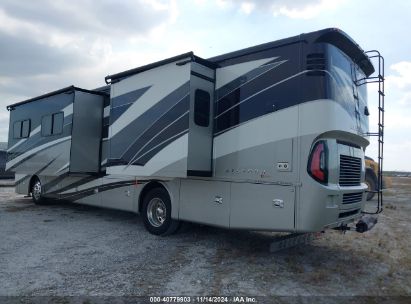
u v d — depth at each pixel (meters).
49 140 9.24
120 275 4.66
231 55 5.86
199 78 5.88
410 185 27.45
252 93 5.52
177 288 4.29
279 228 5.04
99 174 8.64
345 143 5.48
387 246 6.49
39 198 10.59
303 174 4.87
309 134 4.88
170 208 6.57
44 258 5.30
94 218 8.58
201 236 6.79
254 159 5.37
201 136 5.83
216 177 5.84
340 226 5.46
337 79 5.12
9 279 4.43
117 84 7.27
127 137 6.88
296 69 5.09
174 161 5.84
